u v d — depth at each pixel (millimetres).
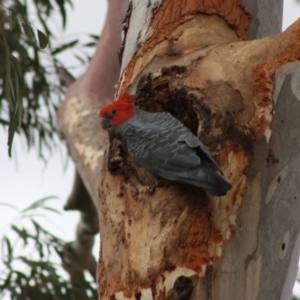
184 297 7980
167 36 9477
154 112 9500
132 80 9406
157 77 9062
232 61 8828
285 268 8469
